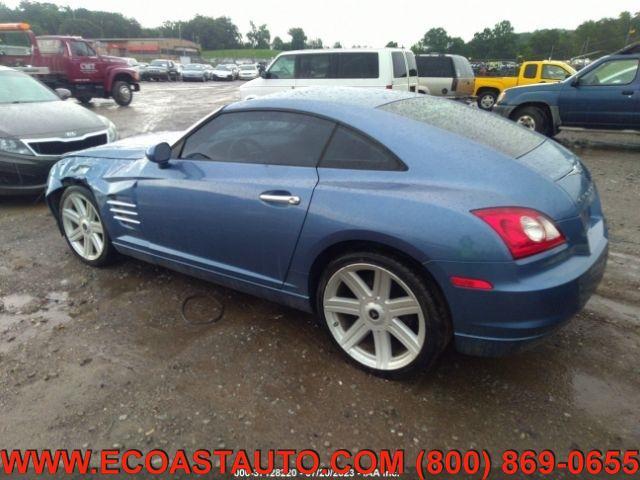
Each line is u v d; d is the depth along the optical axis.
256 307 3.29
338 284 2.59
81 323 3.13
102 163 3.68
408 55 11.34
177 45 91.69
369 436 2.20
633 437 2.18
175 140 3.28
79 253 4.02
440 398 2.42
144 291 3.54
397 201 2.25
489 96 16.48
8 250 4.34
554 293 2.09
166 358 2.76
